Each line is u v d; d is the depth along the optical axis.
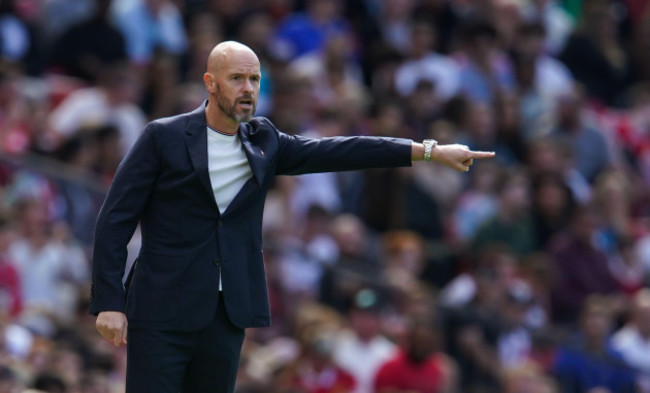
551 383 41.75
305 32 56.00
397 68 55.66
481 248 47.47
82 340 37.31
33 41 52.81
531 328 42.94
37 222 39.47
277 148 21.45
